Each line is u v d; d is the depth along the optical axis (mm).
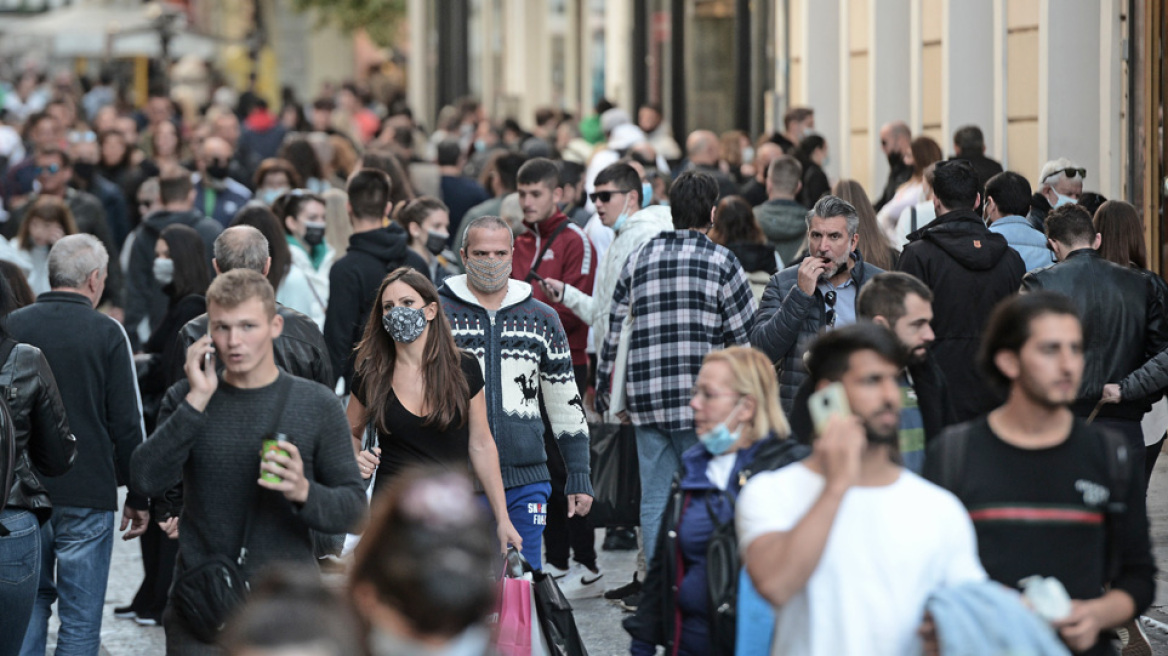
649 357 23594
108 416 21062
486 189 43781
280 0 167625
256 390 15961
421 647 7969
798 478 12383
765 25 60844
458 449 19219
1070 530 12984
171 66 115000
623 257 27266
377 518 8172
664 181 37750
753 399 14656
